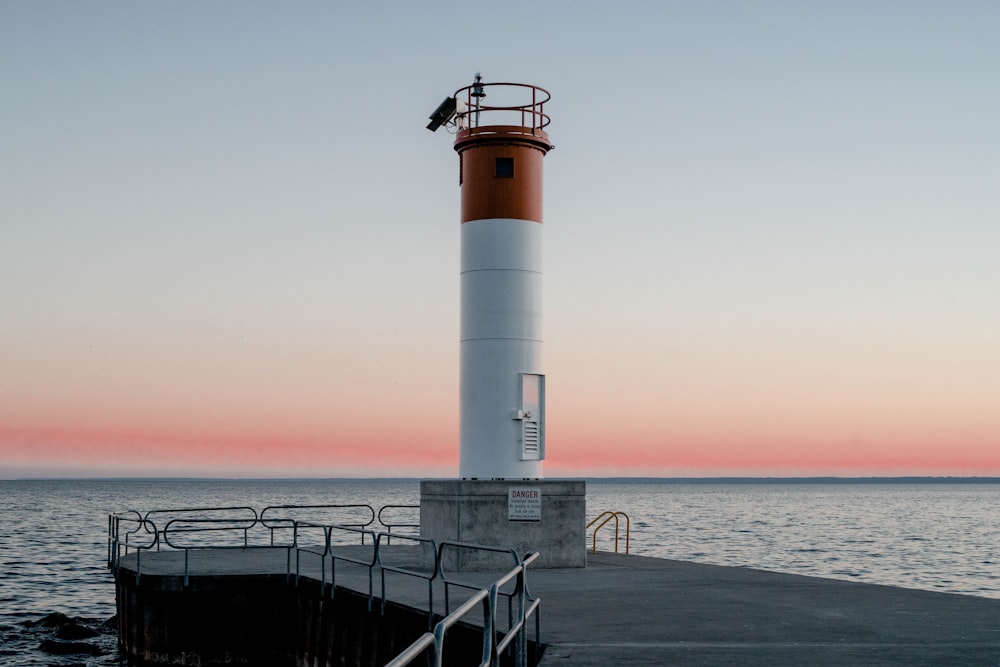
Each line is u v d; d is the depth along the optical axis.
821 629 12.30
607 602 14.89
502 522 20.64
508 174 21.98
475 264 21.91
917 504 190.50
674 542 69.81
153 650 19.58
